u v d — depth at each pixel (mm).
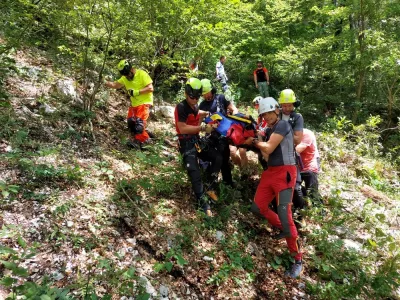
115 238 3080
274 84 13773
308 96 12516
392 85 10875
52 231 2852
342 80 11695
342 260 3656
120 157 4359
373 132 9109
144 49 5965
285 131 3311
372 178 6266
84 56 5172
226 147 4121
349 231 4258
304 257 3707
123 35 5086
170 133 5633
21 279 2410
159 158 3992
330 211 4535
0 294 2238
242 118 3994
